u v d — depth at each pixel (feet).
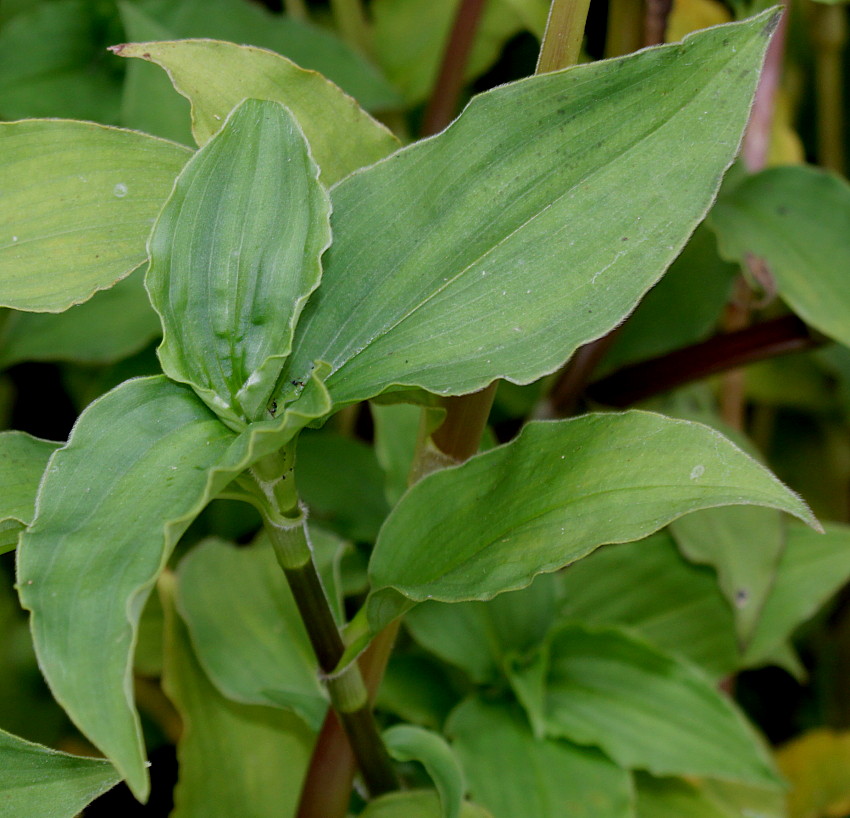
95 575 2.17
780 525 2.89
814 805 3.46
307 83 2.43
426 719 2.87
